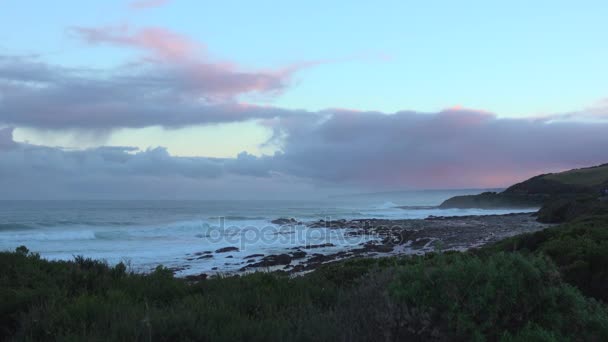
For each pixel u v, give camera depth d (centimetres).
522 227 4919
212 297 652
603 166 10662
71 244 3475
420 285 441
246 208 10506
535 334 407
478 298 422
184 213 8219
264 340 465
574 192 9050
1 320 568
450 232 4347
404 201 19312
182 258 2792
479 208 10525
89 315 538
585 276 827
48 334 482
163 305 646
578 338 443
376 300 462
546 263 497
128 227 4966
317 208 10794
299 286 730
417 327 422
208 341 464
